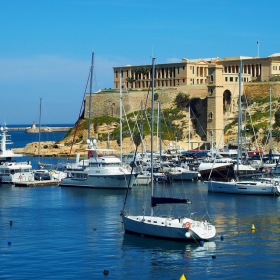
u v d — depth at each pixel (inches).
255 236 3395.7
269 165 6048.2
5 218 3946.9
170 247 3166.8
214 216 3946.9
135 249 3142.2
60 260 2992.1
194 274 2792.8
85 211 4151.1
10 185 5492.1
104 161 5182.1
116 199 4630.9
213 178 5713.6
